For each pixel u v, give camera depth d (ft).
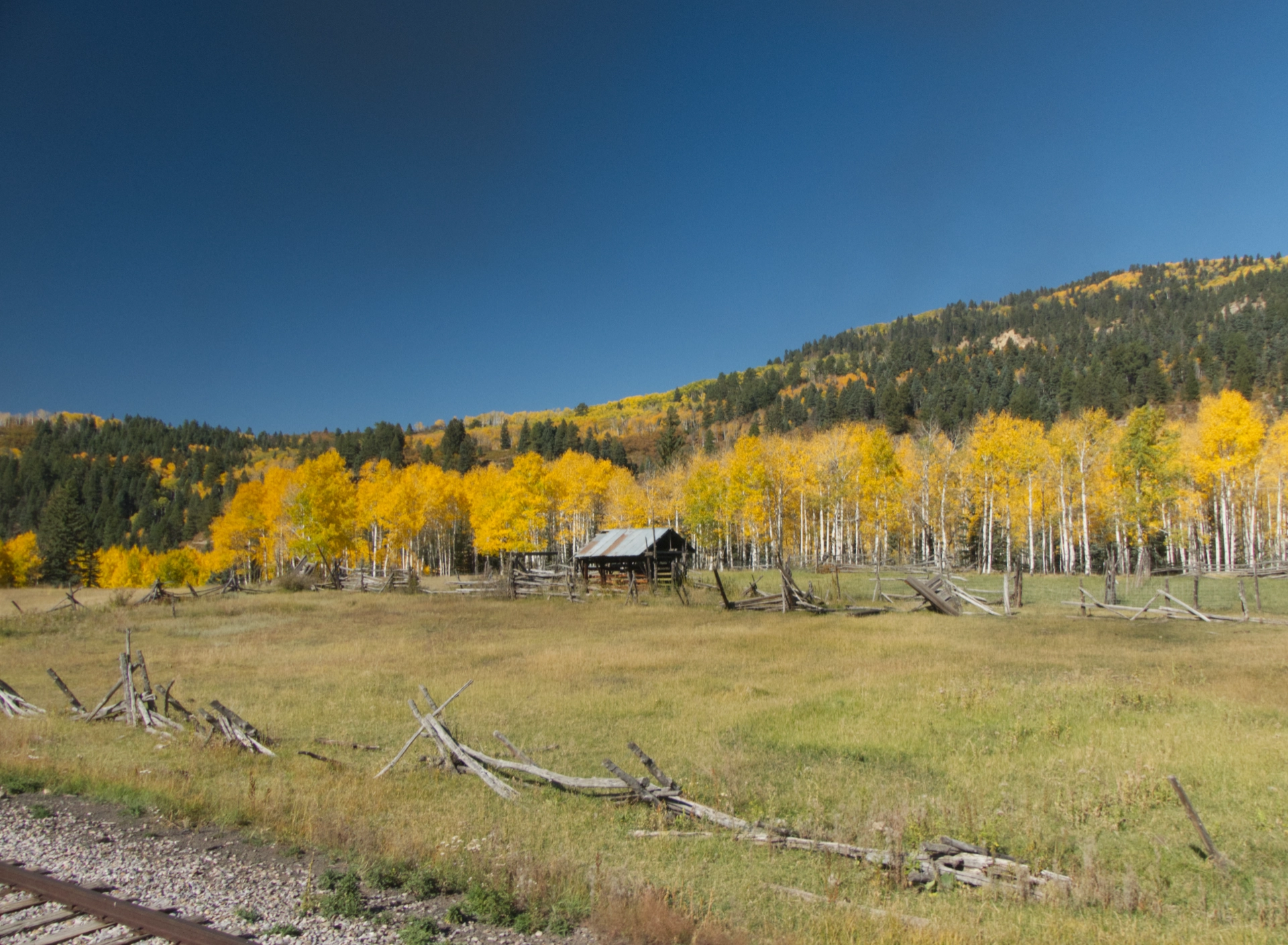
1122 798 29.32
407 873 23.04
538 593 142.10
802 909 20.98
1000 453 171.32
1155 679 51.16
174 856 24.67
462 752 34.60
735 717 45.32
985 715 44.11
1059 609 100.37
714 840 26.71
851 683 55.16
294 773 34.86
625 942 18.74
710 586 140.97
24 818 28.55
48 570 281.33
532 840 26.40
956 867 23.56
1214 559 202.28
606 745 40.22
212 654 76.48
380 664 68.90
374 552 223.10
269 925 19.24
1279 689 47.34
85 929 18.75
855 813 28.27
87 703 52.95
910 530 222.07
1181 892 22.44
